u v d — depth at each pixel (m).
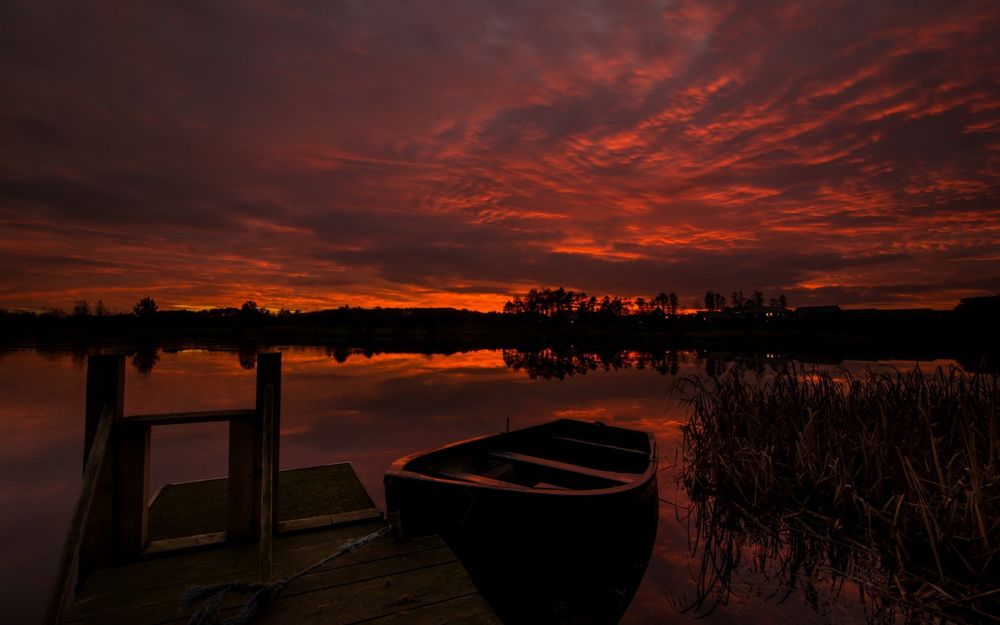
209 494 5.20
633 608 3.80
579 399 13.57
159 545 3.66
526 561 3.92
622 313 95.75
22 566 4.23
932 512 4.30
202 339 52.19
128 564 3.47
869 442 5.47
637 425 10.27
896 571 4.21
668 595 3.99
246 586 2.92
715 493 6.21
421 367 23.61
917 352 29.69
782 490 5.80
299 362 26.36
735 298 94.12
